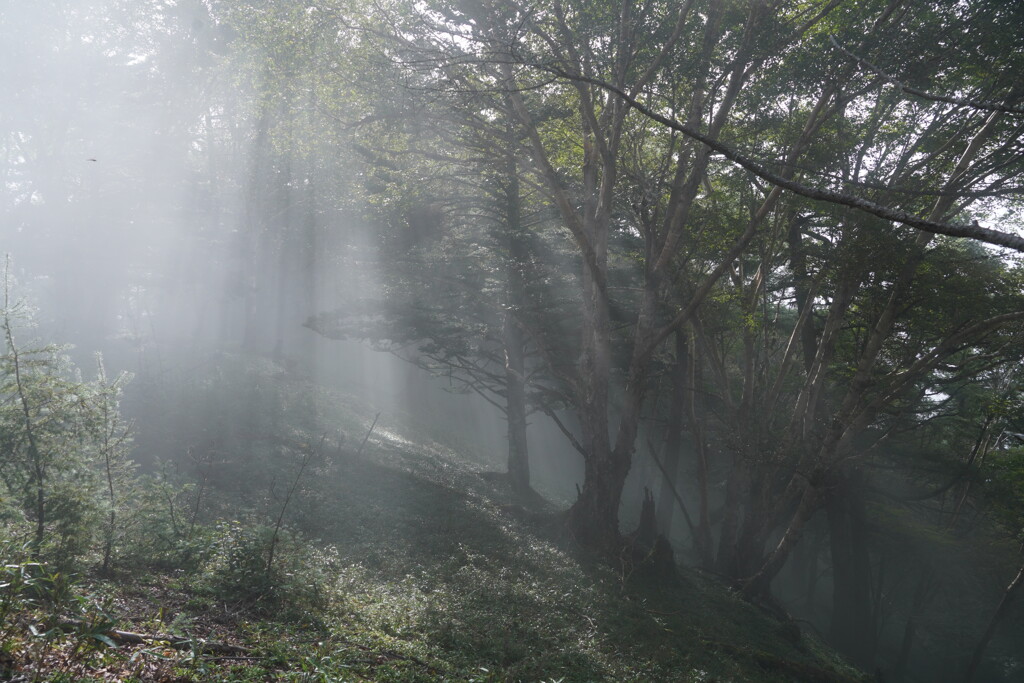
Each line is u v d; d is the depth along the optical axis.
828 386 32.84
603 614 16.88
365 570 14.95
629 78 20.02
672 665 15.05
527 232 25.50
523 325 24.91
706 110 21.78
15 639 6.66
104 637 6.78
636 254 25.83
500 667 11.14
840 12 18.19
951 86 19.64
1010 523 31.69
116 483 10.98
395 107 20.22
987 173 19.16
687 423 31.86
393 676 9.38
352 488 21.80
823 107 20.50
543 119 20.81
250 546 11.69
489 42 17.75
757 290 25.62
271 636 9.55
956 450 35.44
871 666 29.17
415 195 24.39
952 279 21.53
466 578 16.17
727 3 19.03
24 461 9.43
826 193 3.71
